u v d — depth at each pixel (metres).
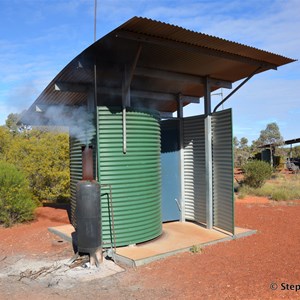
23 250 5.94
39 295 3.98
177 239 6.09
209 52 5.36
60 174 10.74
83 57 5.26
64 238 6.48
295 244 5.75
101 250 5.03
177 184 7.67
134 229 5.75
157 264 4.93
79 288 4.16
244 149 33.75
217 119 6.78
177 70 6.56
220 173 6.71
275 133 34.25
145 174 5.92
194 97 8.69
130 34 4.54
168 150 7.74
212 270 4.58
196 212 7.38
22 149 11.13
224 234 6.36
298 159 28.41
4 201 7.89
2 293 4.07
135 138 5.79
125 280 4.38
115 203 5.63
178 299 3.74
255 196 12.30
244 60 5.85
